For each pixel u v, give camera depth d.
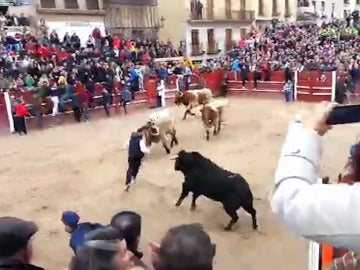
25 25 27.73
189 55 38.94
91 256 2.23
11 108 17.36
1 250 2.40
